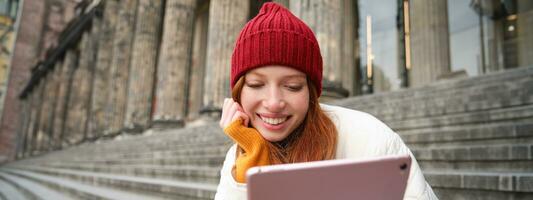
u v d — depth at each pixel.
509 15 14.66
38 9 55.88
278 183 0.63
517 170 2.79
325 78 9.14
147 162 8.45
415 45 13.43
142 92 19.73
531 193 2.25
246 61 0.99
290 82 0.98
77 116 29.31
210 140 7.94
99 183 7.02
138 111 19.42
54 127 34.91
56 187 7.81
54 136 34.62
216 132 8.41
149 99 19.97
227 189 1.02
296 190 0.64
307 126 1.06
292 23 1.00
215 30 13.88
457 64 14.98
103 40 26.86
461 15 15.16
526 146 2.74
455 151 3.17
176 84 16.98
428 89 6.61
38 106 44.44
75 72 34.19
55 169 13.38
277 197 0.64
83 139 28.11
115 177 6.75
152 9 21.22
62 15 56.97
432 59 12.76
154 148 10.12
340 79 9.38
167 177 6.08
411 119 5.02
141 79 19.91
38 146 39.25
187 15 18.17
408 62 14.37
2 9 56.34
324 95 8.95
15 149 50.34
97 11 29.97
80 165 12.34
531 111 3.66
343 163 0.65
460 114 4.41
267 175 0.62
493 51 14.45
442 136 3.75
